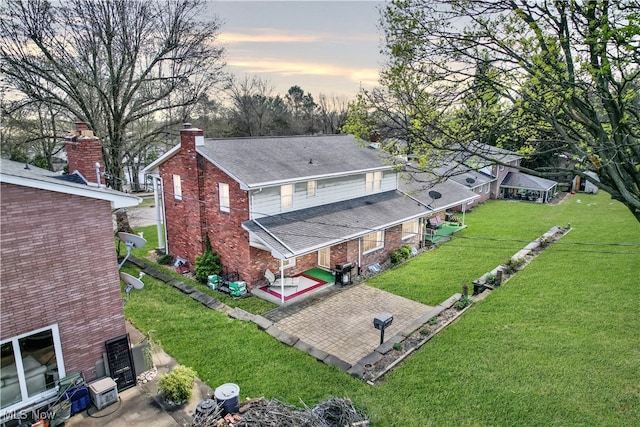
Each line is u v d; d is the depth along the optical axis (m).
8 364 7.64
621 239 21.19
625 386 9.31
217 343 11.45
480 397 9.11
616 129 6.80
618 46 5.88
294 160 18.12
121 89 23.36
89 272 8.47
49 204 7.77
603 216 28.05
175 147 17.50
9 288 7.49
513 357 10.68
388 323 11.20
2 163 10.09
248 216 15.24
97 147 13.07
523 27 6.84
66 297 8.20
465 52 7.34
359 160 20.47
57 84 20.53
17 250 7.50
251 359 10.67
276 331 12.14
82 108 21.52
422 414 8.56
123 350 9.05
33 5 19.00
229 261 16.50
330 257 17.86
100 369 8.83
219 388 8.43
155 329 12.17
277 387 9.50
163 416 8.25
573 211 30.58
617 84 6.33
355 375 10.01
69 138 13.12
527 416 8.47
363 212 18.73
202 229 17.31
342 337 12.26
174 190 18.61
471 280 16.70
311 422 7.55
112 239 8.74
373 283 16.75
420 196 22.77
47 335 8.05
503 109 8.18
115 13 21.47
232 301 14.81
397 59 7.54
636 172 6.80
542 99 7.25
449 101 7.79
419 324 12.69
